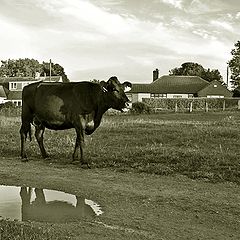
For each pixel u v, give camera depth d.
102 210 7.87
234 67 68.56
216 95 77.69
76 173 11.29
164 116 37.84
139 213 7.65
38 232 6.26
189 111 46.44
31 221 7.11
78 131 12.59
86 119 12.66
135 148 14.96
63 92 12.91
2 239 5.83
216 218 7.33
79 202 8.46
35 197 8.84
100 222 7.09
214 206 8.05
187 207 8.00
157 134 18.92
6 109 47.22
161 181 10.27
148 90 79.50
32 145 16.17
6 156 14.08
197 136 17.86
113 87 12.38
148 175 10.98
